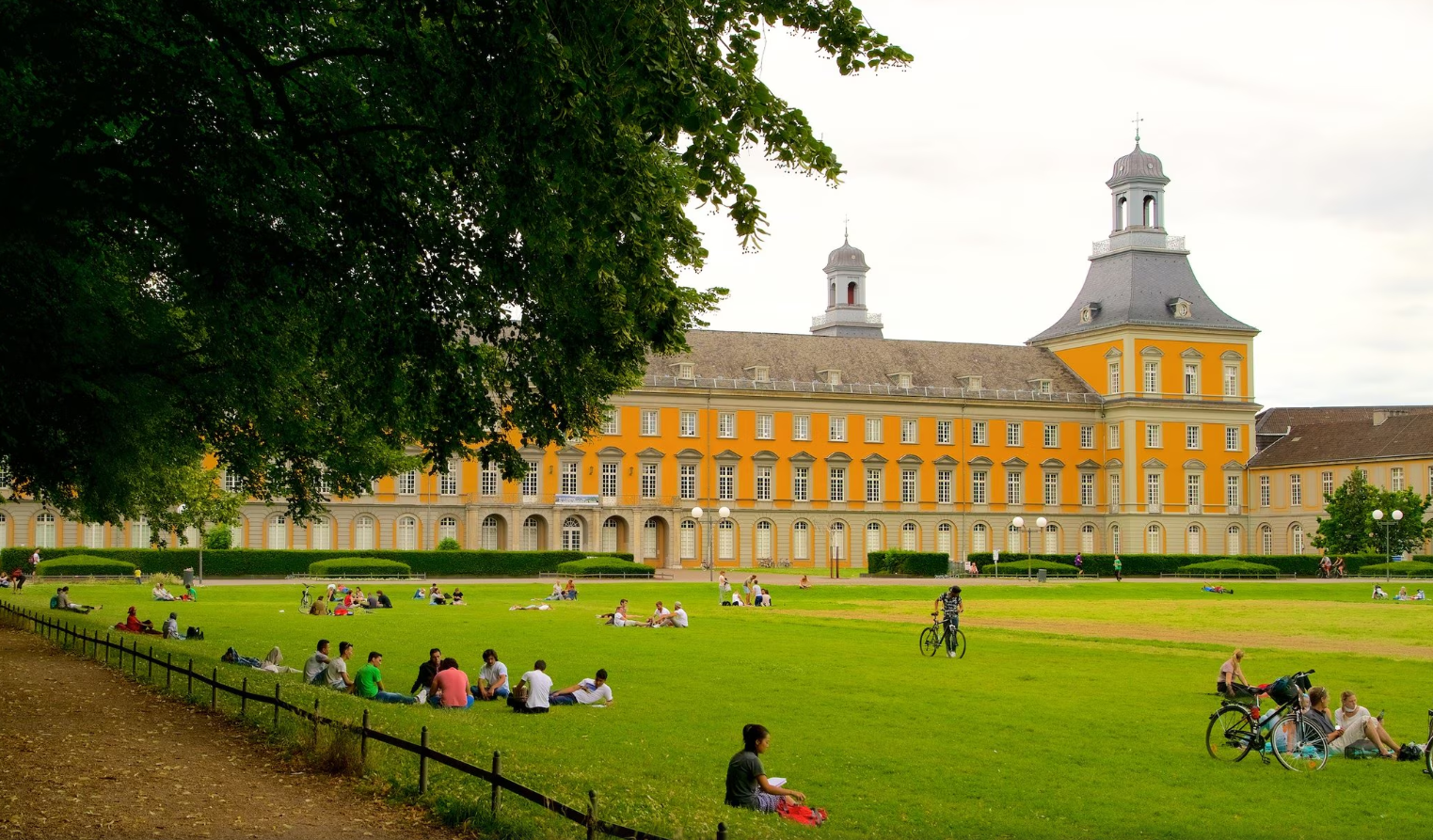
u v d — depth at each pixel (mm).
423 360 22688
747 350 130375
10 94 21219
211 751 20328
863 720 27969
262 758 19891
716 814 17516
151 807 16578
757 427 127125
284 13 21172
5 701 24766
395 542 115312
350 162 21625
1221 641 48562
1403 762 24344
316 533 113188
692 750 24172
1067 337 140750
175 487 42125
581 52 16984
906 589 87125
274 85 20281
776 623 56219
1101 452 137000
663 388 123438
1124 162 138375
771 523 126875
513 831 15508
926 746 25000
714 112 17266
